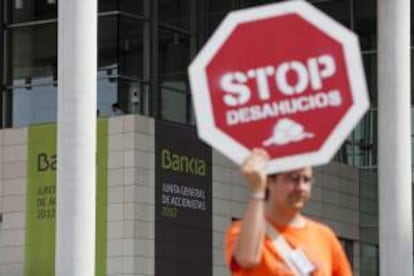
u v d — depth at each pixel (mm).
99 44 60656
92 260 45250
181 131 61375
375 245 73125
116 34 60344
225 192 63500
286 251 10281
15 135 62000
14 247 61312
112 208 58469
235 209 64000
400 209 51531
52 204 60406
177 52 63062
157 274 58719
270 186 10344
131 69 60781
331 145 9266
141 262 57938
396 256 51094
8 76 63156
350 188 72438
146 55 61250
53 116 61781
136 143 58531
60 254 45094
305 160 9328
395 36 52562
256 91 9367
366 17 73375
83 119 45750
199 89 9414
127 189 58250
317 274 10312
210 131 9422
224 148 9406
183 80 63062
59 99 46219
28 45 62781
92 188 45688
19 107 62688
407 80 52625
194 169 61688
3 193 62000
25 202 61312
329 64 9281
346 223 71875
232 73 9391
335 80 9273
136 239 57875
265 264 10195
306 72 9297
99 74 60531
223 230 63094
